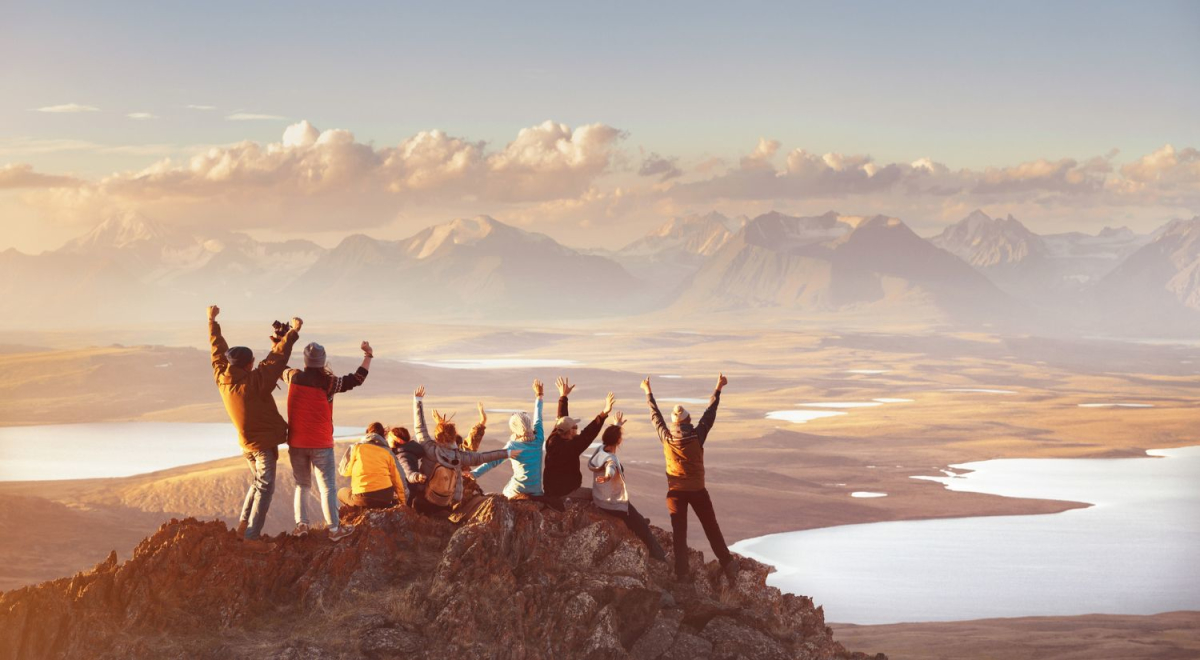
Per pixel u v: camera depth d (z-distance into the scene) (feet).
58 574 268.00
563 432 58.75
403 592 48.06
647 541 58.23
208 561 47.80
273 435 50.34
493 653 45.73
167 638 44.16
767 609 58.44
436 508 55.62
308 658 43.32
